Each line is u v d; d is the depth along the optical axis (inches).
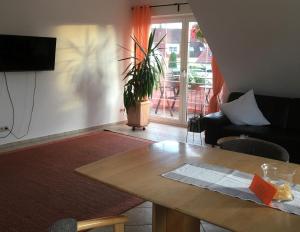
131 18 246.4
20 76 185.6
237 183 64.6
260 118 175.2
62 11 199.9
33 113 195.3
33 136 197.5
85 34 215.9
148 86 221.3
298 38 146.9
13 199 120.6
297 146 148.3
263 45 160.2
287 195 58.1
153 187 62.3
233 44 168.2
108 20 229.5
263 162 77.6
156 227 68.7
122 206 117.6
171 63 242.8
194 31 226.8
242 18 149.3
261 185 59.1
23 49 178.9
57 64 202.8
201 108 233.6
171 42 239.6
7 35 170.7
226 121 176.1
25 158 165.8
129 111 229.3
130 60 250.2
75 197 123.5
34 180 138.3
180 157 80.0
